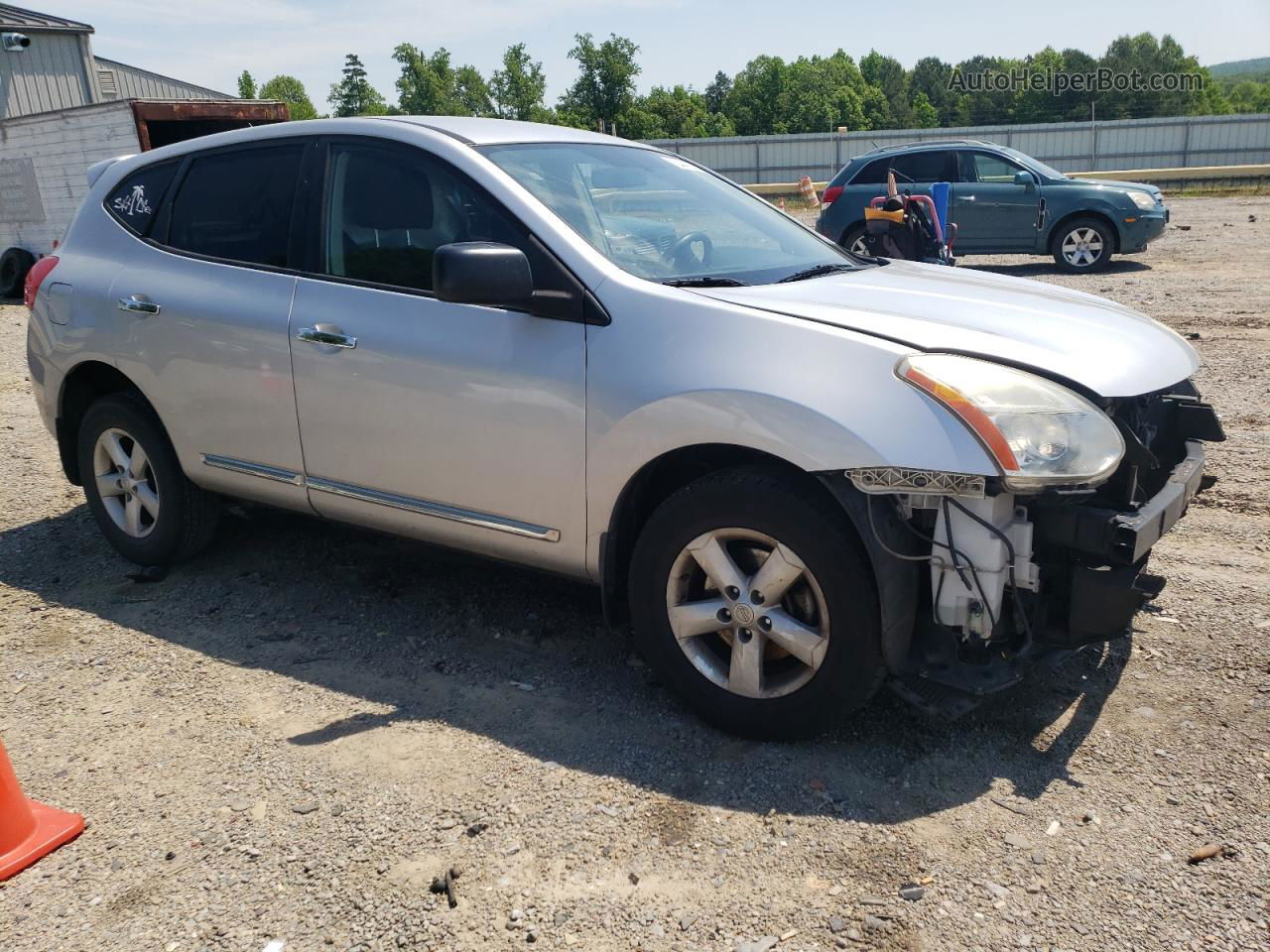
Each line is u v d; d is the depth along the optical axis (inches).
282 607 158.6
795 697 111.5
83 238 175.0
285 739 120.9
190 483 165.3
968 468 98.7
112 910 93.1
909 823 101.9
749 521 109.7
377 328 134.4
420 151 136.6
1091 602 105.0
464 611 155.6
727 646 121.2
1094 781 107.9
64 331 170.7
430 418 130.7
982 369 104.0
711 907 91.0
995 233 543.2
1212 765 109.9
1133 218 516.4
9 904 94.4
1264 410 245.1
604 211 135.5
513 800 107.3
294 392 143.3
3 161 597.9
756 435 106.1
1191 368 124.7
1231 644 135.6
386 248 137.6
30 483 225.8
